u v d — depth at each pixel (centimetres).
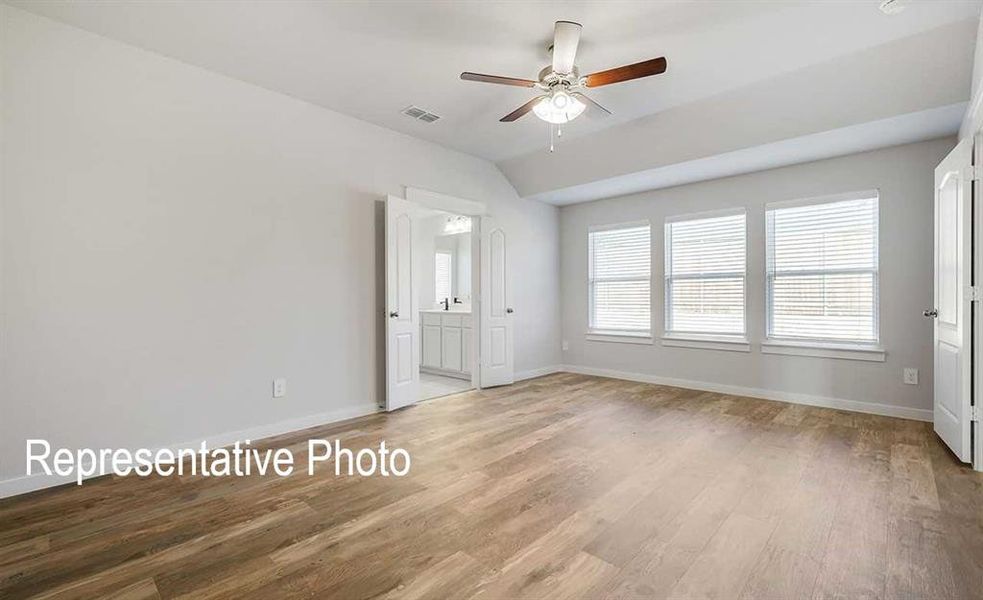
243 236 326
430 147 450
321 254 370
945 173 303
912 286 371
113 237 272
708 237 486
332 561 179
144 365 283
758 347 451
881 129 338
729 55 287
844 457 288
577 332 604
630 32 262
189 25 258
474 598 157
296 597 158
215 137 313
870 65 288
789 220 433
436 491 242
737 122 361
